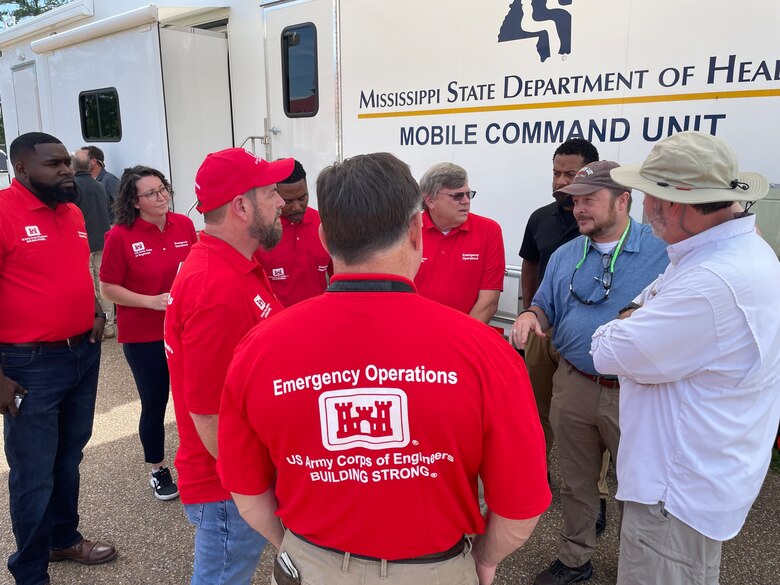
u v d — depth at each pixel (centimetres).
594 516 246
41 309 239
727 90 257
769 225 260
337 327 106
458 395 103
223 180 170
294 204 274
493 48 323
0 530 301
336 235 108
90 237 588
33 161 233
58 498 267
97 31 553
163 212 304
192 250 180
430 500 109
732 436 158
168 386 320
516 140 323
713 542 166
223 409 120
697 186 157
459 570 117
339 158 412
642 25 274
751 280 151
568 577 250
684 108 269
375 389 104
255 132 488
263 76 469
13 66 759
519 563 271
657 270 220
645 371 164
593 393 230
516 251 334
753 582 254
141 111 532
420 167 366
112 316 615
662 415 167
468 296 293
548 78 306
